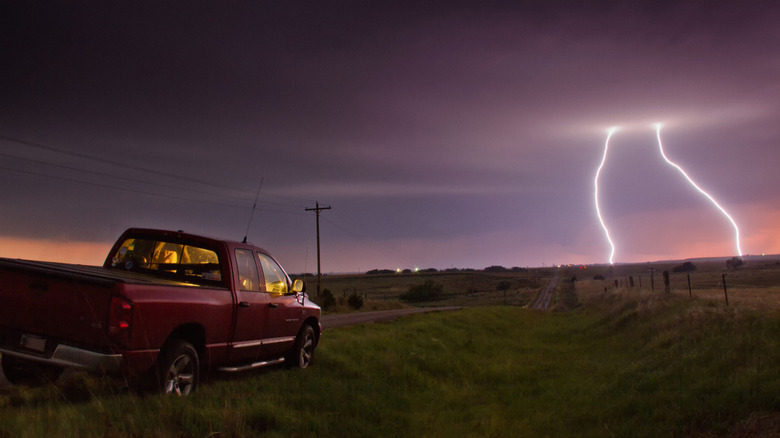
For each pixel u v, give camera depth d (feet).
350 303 147.33
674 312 55.06
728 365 28.50
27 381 20.71
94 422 15.12
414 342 47.14
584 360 45.44
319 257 167.94
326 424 20.02
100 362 17.04
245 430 17.49
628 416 24.36
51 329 17.70
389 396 27.40
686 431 20.62
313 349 32.04
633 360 39.75
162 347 19.15
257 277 26.04
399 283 549.54
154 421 15.94
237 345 23.61
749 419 20.04
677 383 27.96
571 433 22.82
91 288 17.35
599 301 114.93
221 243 23.80
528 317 114.83
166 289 19.13
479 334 64.75
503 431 22.66
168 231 23.97
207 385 22.41
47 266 19.27
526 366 41.83
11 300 18.22
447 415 25.49
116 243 24.59
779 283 191.83
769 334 32.53
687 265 561.43
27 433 13.41
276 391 23.68
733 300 55.01
